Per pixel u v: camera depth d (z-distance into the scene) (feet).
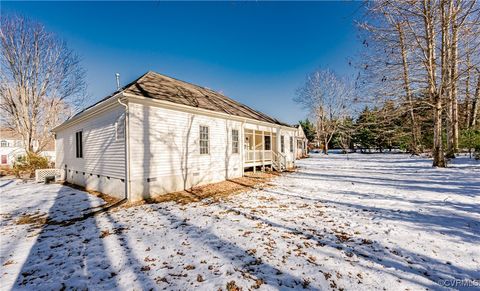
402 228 15.25
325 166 60.95
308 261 11.28
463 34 35.99
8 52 59.47
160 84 34.37
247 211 20.33
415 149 73.61
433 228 14.99
